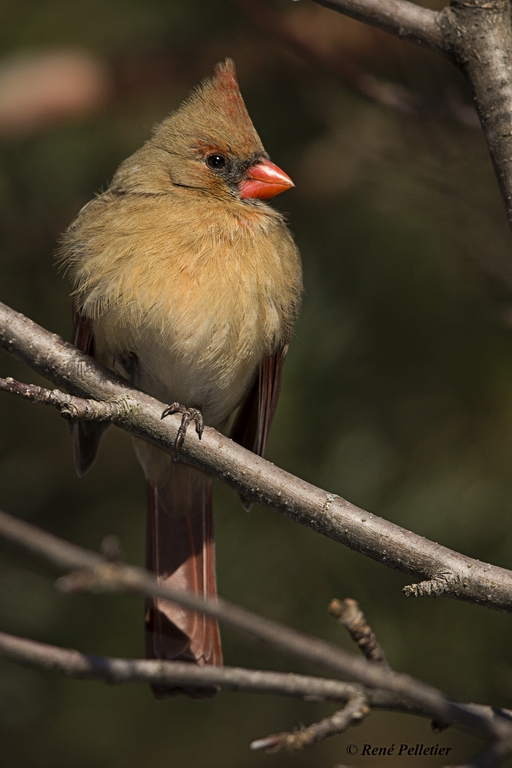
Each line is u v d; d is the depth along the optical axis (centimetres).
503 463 811
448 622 803
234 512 870
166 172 700
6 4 988
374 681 388
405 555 543
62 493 920
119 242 660
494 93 570
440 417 834
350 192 884
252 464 585
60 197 944
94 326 670
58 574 872
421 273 838
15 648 405
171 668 421
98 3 977
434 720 459
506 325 783
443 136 830
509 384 824
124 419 597
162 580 697
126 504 909
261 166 710
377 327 848
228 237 675
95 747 902
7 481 916
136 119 983
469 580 524
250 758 905
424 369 844
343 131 866
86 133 973
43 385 922
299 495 570
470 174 827
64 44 994
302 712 898
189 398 704
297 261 714
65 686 893
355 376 847
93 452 717
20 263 930
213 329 661
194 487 707
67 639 856
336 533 559
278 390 702
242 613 365
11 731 890
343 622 488
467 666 790
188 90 1007
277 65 955
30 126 967
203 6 962
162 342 661
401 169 843
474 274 824
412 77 906
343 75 805
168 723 912
